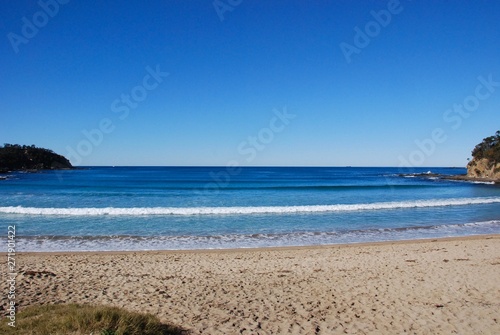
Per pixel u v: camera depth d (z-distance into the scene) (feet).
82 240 51.44
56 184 166.09
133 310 23.75
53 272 34.04
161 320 22.07
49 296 26.89
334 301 26.45
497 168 266.36
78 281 31.12
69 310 21.08
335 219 72.28
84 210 77.46
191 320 22.34
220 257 41.42
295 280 32.17
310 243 51.13
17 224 63.62
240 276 33.45
